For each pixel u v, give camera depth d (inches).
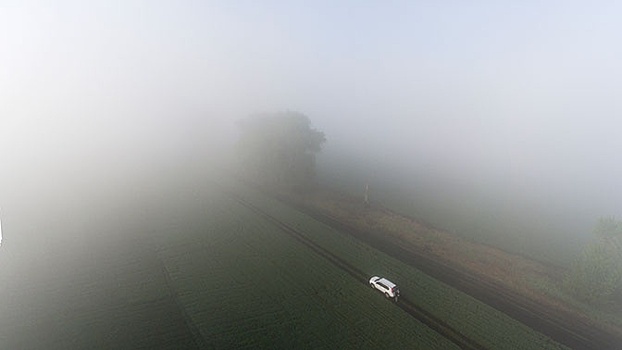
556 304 1932.8
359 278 2103.8
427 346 1572.3
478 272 2249.0
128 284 1932.8
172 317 1681.8
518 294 2018.9
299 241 2564.0
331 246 2506.2
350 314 1763.0
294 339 1567.4
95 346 1483.8
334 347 1531.7
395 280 2101.4
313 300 1860.2
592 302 1925.4
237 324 1647.4
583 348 1612.9
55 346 1475.1
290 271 2142.0
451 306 1875.0
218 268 2140.7
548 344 1628.9
